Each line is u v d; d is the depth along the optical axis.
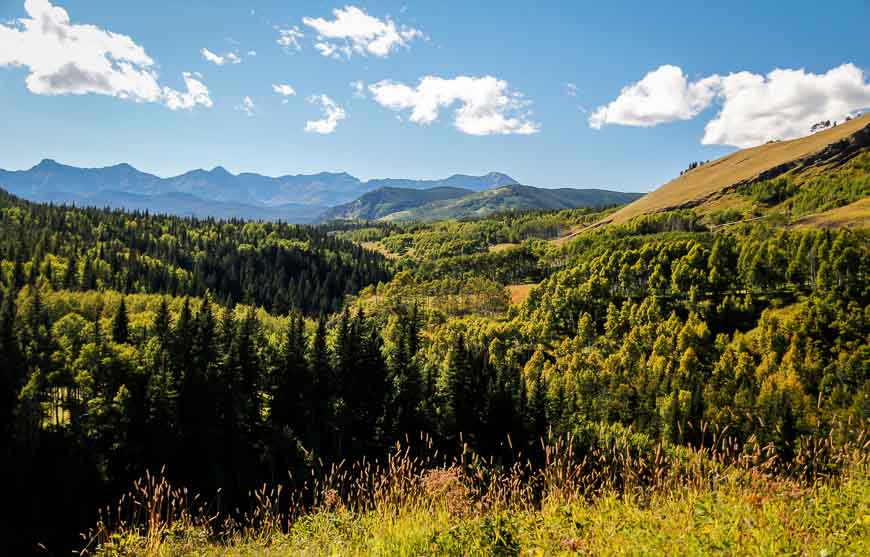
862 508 7.89
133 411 65.12
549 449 10.90
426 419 73.88
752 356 114.75
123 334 108.75
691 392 91.25
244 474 61.62
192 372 72.75
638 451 10.76
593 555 7.16
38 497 54.56
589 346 136.75
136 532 10.13
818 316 114.81
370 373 80.62
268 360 89.94
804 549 6.81
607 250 188.00
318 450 67.75
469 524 8.61
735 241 177.88
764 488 8.88
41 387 77.06
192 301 170.12
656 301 140.75
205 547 10.18
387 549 8.39
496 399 69.94
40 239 198.25
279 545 10.22
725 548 6.99
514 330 144.75
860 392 82.62
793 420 57.34
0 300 128.88
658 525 8.12
